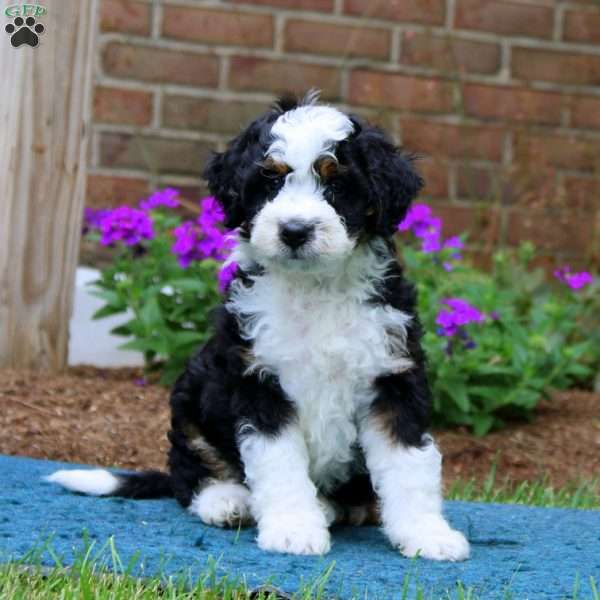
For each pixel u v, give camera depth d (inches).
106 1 376.5
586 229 407.5
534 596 154.0
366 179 184.5
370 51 394.0
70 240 296.8
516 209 404.8
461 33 400.5
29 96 286.5
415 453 179.3
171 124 383.9
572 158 409.4
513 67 405.1
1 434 261.1
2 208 288.8
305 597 147.9
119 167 381.1
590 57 408.5
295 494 179.5
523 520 211.5
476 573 166.4
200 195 386.3
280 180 184.2
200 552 170.7
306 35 389.4
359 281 183.8
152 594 149.3
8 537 172.2
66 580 152.2
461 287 327.9
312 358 180.5
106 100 378.9
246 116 386.9
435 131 400.2
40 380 287.3
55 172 291.1
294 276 183.0
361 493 198.1
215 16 383.9
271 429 180.7
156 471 220.8
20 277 290.8
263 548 175.2
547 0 405.7
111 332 319.9
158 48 381.1
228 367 184.7
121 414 277.9
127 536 179.0
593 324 363.3
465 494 251.8
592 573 167.9
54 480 214.2
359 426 184.7
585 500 249.3
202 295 311.4
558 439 300.8
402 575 163.6
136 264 320.8
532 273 377.7
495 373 303.6
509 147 406.3
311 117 186.5
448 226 401.7
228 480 197.2
